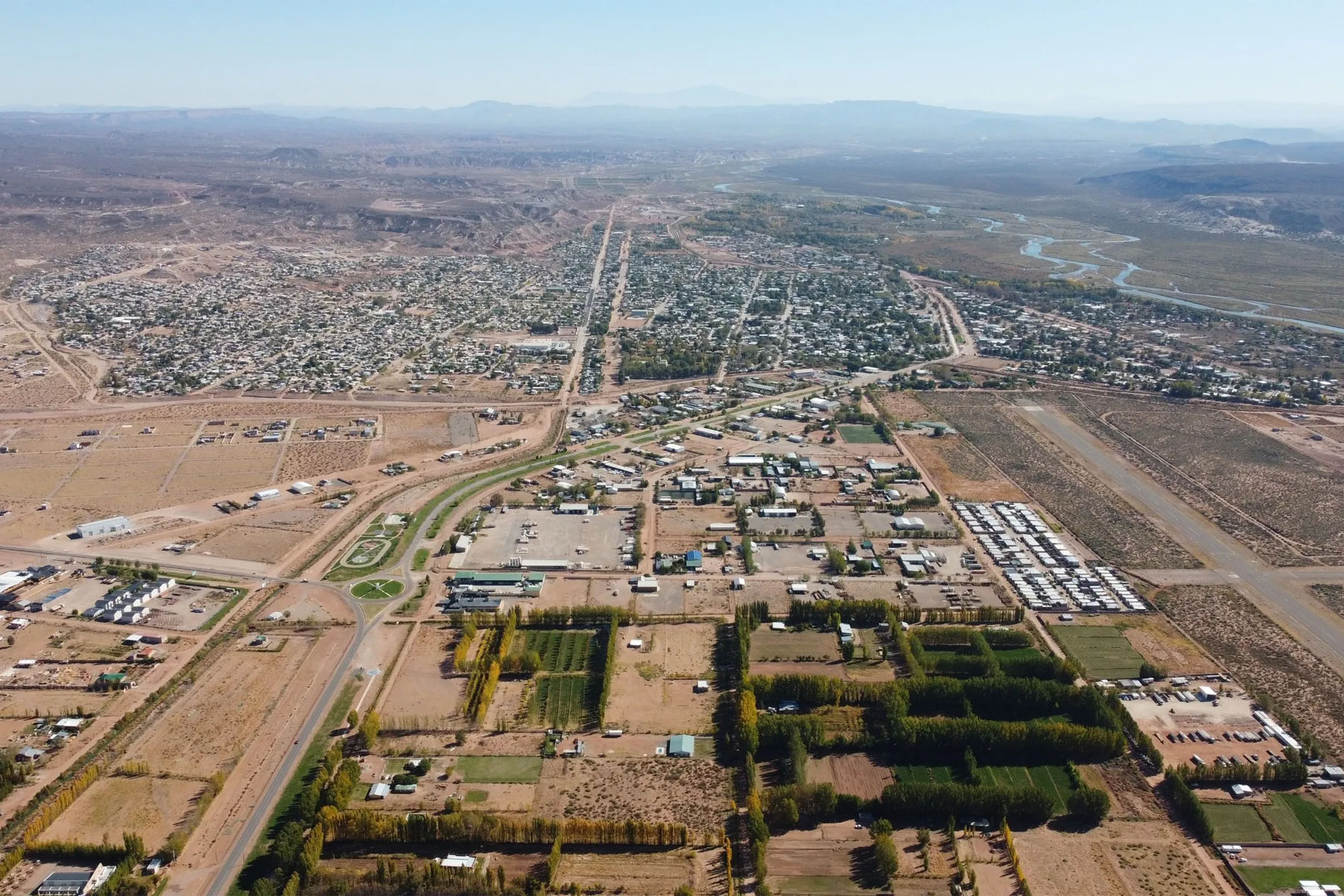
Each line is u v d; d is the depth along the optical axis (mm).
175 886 137125
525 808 153625
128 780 159375
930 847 146000
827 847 146375
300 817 150250
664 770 163125
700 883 139375
